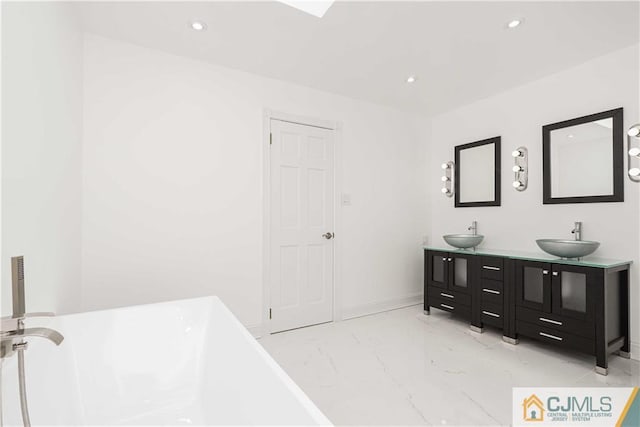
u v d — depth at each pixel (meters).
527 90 3.03
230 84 2.69
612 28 2.12
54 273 1.54
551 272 2.39
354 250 3.39
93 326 1.56
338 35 2.21
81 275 2.10
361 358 2.34
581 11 1.94
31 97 1.23
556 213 2.80
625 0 1.83
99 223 2.17
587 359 2.33
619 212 2.41
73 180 1.89
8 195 1.04
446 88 3.14
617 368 2.17
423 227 3.97
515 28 2.12
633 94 2.35
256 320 2.78
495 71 2.76
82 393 1.42
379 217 3.59
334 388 1.93
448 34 2.19
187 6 1.89
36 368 1.07
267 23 2.06
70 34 1.80
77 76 1.97
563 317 2.30
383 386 1.95
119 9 1.91
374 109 3.56
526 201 3.03
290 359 2.32
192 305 1.83
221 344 1.55
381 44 2.32
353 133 3.40
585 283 2.21
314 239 3.12
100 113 2.18
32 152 1.25
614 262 2.25
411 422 1.61
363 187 3.47
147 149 2.34
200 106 2.55
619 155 2.39
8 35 1.04
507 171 3.19
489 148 3.36
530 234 2.99
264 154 2.83
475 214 3.52
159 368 1.64
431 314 3.47
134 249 2.29
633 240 2.34
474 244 3.16
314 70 2.74
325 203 3.19
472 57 2.51
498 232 3.28
